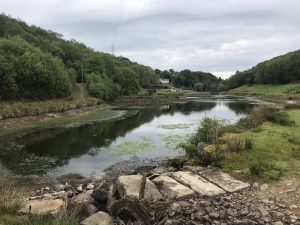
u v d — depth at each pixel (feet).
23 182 45.39
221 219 25.89
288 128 68.18
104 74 271.28
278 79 384.47
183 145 52.34
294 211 27.32
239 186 32.32
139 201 26.45
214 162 40.01
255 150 44.93
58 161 58.08
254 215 26.30
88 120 122.83
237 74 510.99
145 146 71.15
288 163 39.63
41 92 152.35
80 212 28.94
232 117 128.77
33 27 377.50
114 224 25.95
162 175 35.73
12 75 128.47
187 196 29.68
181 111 165.99
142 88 394.52
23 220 24.64
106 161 58.03
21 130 94.79
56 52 285.84
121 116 140.05
